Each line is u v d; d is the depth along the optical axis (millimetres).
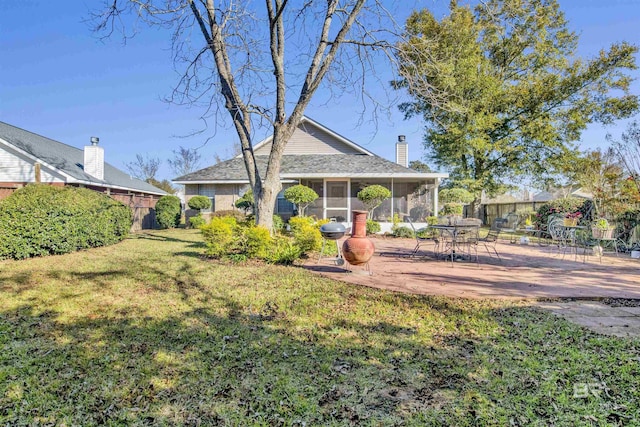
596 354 3109
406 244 12094
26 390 2570
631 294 5176
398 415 2268
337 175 15688
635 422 2174
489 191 23734
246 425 2188
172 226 17766
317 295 5055
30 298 4844
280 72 8281
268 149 19562
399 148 18562
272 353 3164
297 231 8570
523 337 3521
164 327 3787
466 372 2805
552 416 2244
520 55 20609
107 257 8406
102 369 2869
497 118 20297
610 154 13750
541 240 13328
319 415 2275
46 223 8492
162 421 2229
